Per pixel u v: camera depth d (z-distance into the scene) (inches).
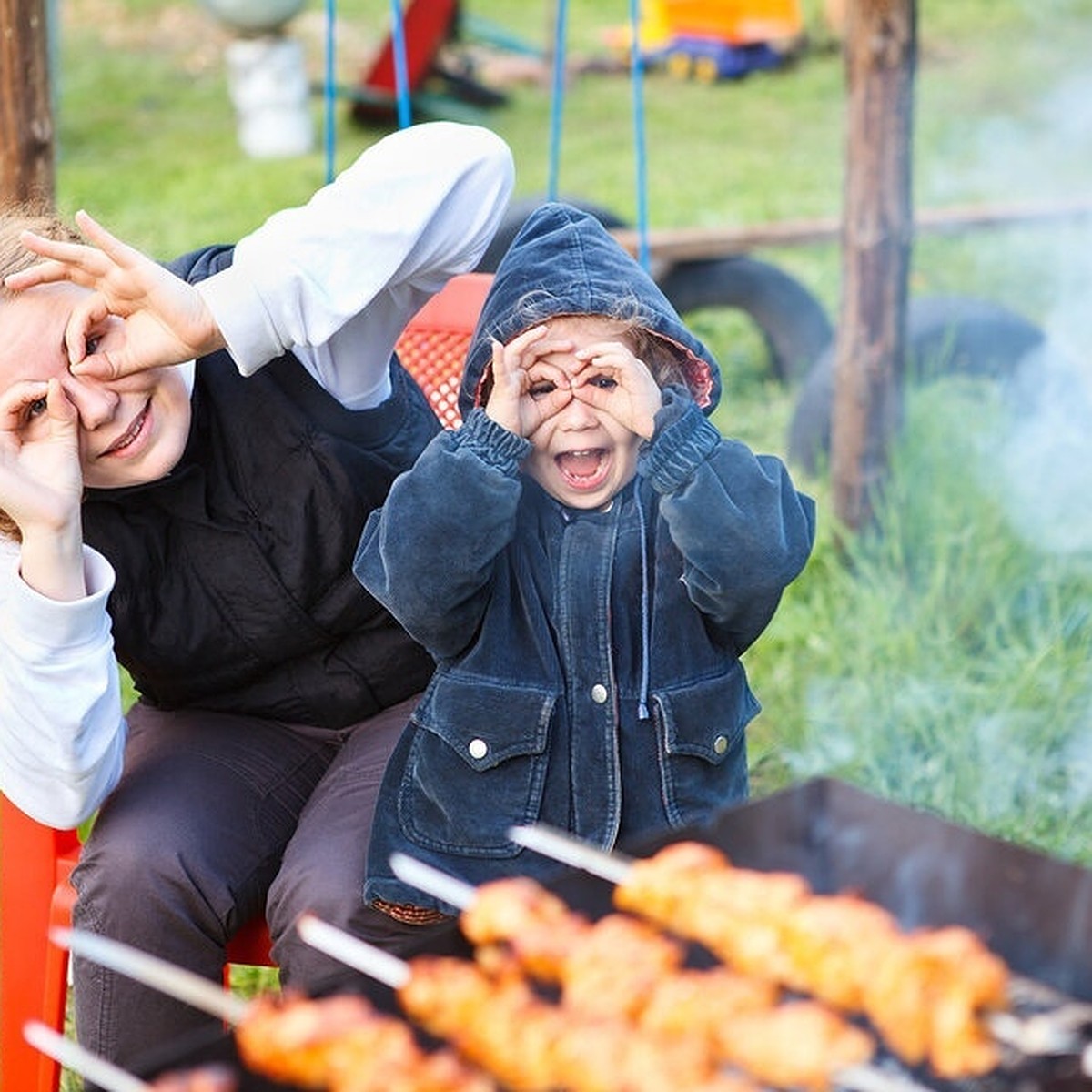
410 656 102.3
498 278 94.3
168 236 304.0
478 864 92.3
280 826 99.5
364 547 92.4
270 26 366.6
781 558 88.7
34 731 90.0
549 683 92.2
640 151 148.2
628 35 433.1
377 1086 59.9
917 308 191.2
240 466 97.0
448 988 63.6
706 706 92.6
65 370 89.7
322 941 67.9
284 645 100.3
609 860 69.7
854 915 65.1
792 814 73.5
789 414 220.5
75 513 88.6
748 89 413.4
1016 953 65.5
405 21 382.9
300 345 91.8
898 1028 62.0
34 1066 98.3
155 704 106.0
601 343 89.8
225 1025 94.1
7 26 136.9
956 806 136.5
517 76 424.8
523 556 93.7
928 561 167.5
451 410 121.4
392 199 93.7
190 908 94.0
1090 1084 59.6
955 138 354.0
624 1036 61.5
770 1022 61.3
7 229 95.2
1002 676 150.3
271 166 357.7
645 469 88.4
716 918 66.7
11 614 88.9
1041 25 448.1
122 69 441.4
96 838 95.3
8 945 98.1
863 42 163.3
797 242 221.1
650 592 92.7
